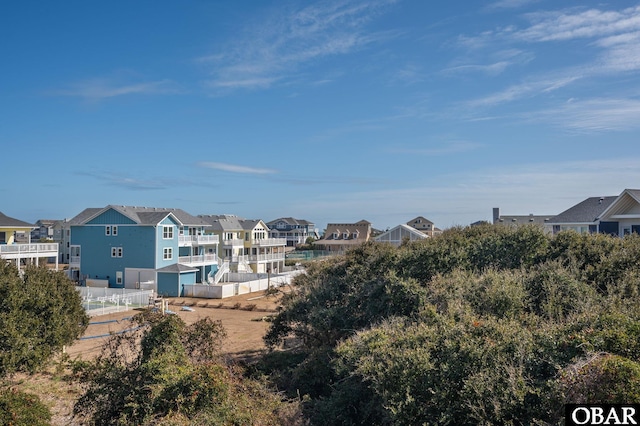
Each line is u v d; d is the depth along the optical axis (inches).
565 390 260.2
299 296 673.0
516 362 305.4
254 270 2198.6
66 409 477.4
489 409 281.7
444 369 315.9
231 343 804.0
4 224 1406.3
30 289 611.5
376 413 352.8
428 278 585.6
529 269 537.0
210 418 307.7
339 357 440.8
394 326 440.1
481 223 804.6
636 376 237.1
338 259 783.7
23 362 567.5
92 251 1728.6
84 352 763.4
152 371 349.7
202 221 1984.5
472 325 354.6
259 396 372.5
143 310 446.0
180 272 1565.0
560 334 323.9
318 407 392.2
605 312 343.0
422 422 300.8
